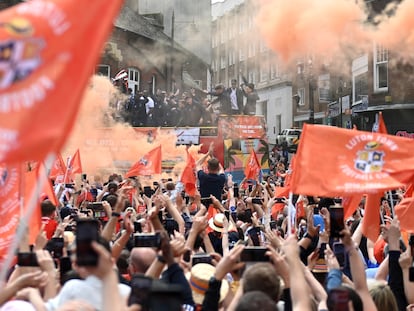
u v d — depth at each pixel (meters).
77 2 3.71
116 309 3.48
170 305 3.41
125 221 6.07
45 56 3.65
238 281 5.85
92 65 3.63
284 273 4.97
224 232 8.05
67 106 3.57
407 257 6.13
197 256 5.87
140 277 3.87
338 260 5.56
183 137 26.97
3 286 4.62
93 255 3.46
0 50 3.68
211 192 10.87
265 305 3.86
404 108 37.56
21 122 3.55
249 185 18.98
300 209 10.35
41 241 5.86
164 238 4.93
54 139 3.49
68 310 3.77
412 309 5.84
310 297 5.15
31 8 3.75
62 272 5.59
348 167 6.53
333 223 5.21
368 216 7.60
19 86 3.62
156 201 7.85
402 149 6.53
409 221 7.88
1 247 5.87
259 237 7.91
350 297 4.51
